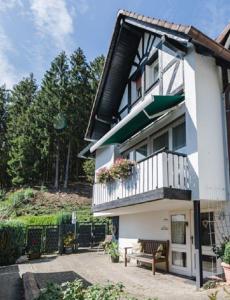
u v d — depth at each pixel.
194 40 9.21
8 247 15.82
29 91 55.44
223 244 8.54
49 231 20.59
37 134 44.44
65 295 4.78
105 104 17.42
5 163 48.72
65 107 43.25
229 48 10.95
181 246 11.45
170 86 11.57
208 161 9.27
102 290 4.62
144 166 10.26
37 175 44.31
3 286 9.14
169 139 11.64
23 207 35.06
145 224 14.13
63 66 45.56
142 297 7.69
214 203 9.65
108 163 16.48
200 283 8.60
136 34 15.05
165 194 8.76
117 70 16.28
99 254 19.30
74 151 46.12
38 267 14.00
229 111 9.79
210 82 10.04
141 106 10.09
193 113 9.57
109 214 16.34
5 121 55.62
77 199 38.84
